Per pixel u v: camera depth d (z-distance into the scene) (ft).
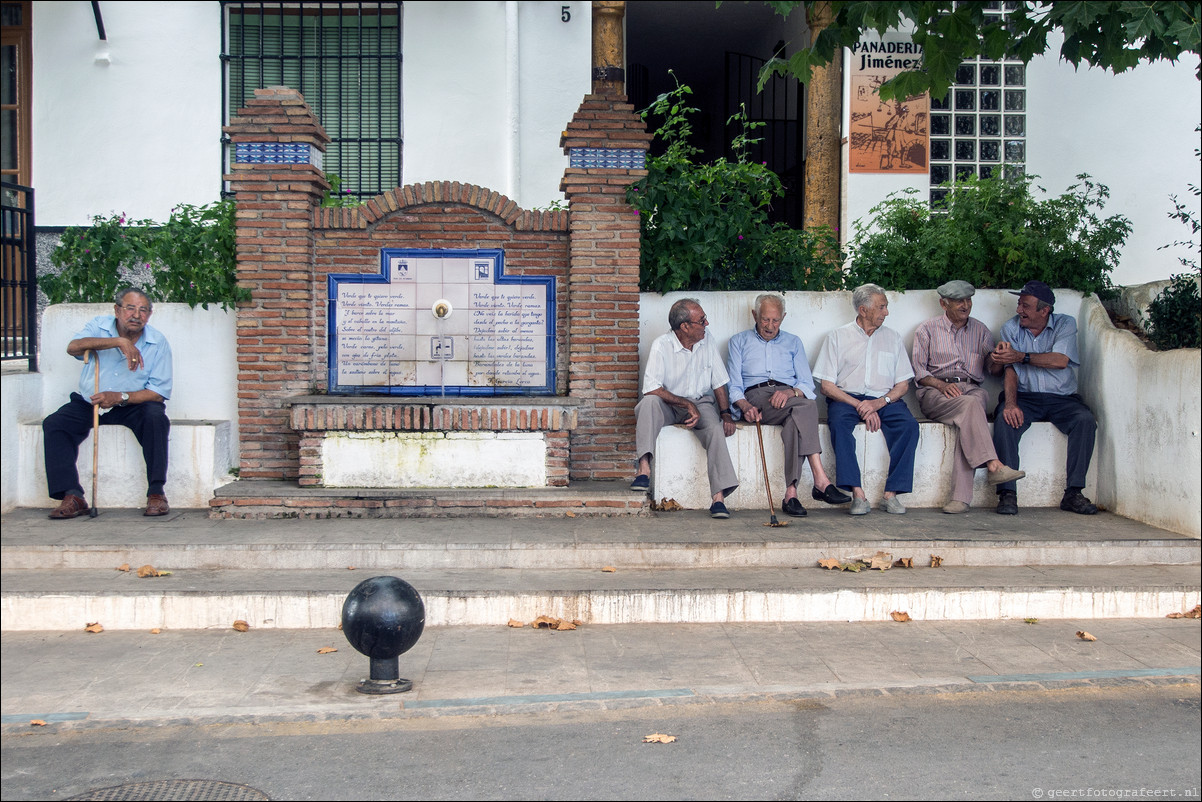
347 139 34.65
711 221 26.48
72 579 19.63
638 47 48.03
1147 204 37.35
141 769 12.97
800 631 18.65
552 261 25.81
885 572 20.76
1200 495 21.85
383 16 34.53
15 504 24.52
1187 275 25.12
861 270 28.43
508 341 25.73
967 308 25.90
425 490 23.98
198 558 20.59
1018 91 37.24
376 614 15.30
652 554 21.03
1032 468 25.70
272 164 24.80
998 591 19.47
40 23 33.65
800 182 41.60
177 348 25.67
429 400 24.17
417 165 34.65
